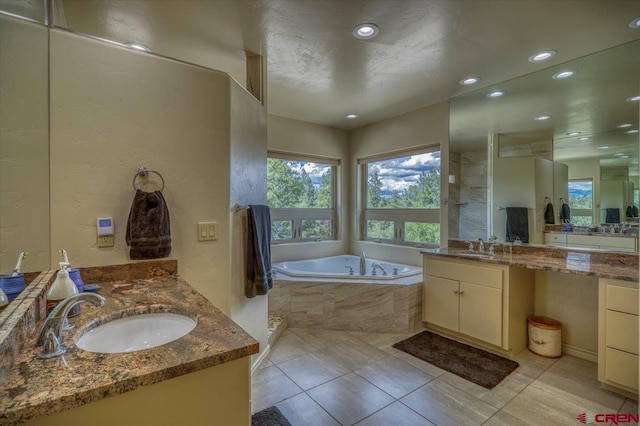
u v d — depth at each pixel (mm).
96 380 736
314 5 1741
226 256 1986
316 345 2738
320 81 2852
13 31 1353
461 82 2857
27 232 1364
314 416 1800
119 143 1651
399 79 2793
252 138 2369
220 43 2170
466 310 2734
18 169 1352
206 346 914
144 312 1264
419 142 3664
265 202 2637
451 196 3365
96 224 1598
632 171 2264
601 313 2018
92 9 1761
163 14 1822
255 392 2037
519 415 1811
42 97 1437
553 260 2549
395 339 2857
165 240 1725
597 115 2430
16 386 708
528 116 2811
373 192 4496
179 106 1819
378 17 1853
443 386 2105
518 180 2879
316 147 4316
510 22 1893
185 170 1843
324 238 4555
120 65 1650
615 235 2354
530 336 2607
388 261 4129
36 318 1062
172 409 827
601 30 1977
